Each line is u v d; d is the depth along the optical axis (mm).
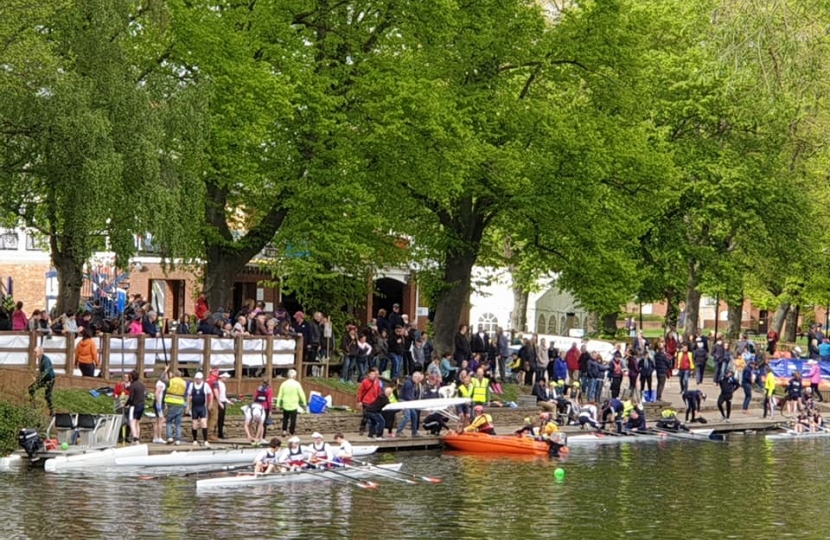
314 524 30141
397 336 47938
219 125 43812
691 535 30609
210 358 43156
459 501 33875
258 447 39031
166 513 30562
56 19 39281
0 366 38750
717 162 67312
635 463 42750
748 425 55156
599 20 53094
